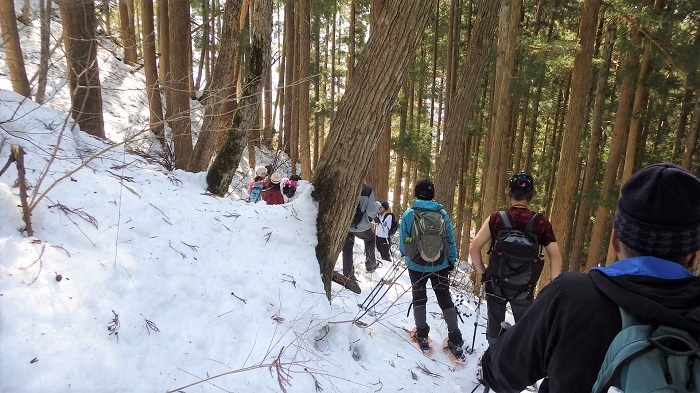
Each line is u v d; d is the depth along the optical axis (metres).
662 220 0.96
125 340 2.13
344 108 3.59
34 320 1.91
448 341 3.93
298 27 16.17
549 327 1.04
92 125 5.34
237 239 3.26
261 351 2.56
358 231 5.32
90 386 1.84
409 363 3.43
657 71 10.16
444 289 3.94
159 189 3.58
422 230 3.82
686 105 12.24
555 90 16.50
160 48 12.34
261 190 8.21
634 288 0.94
